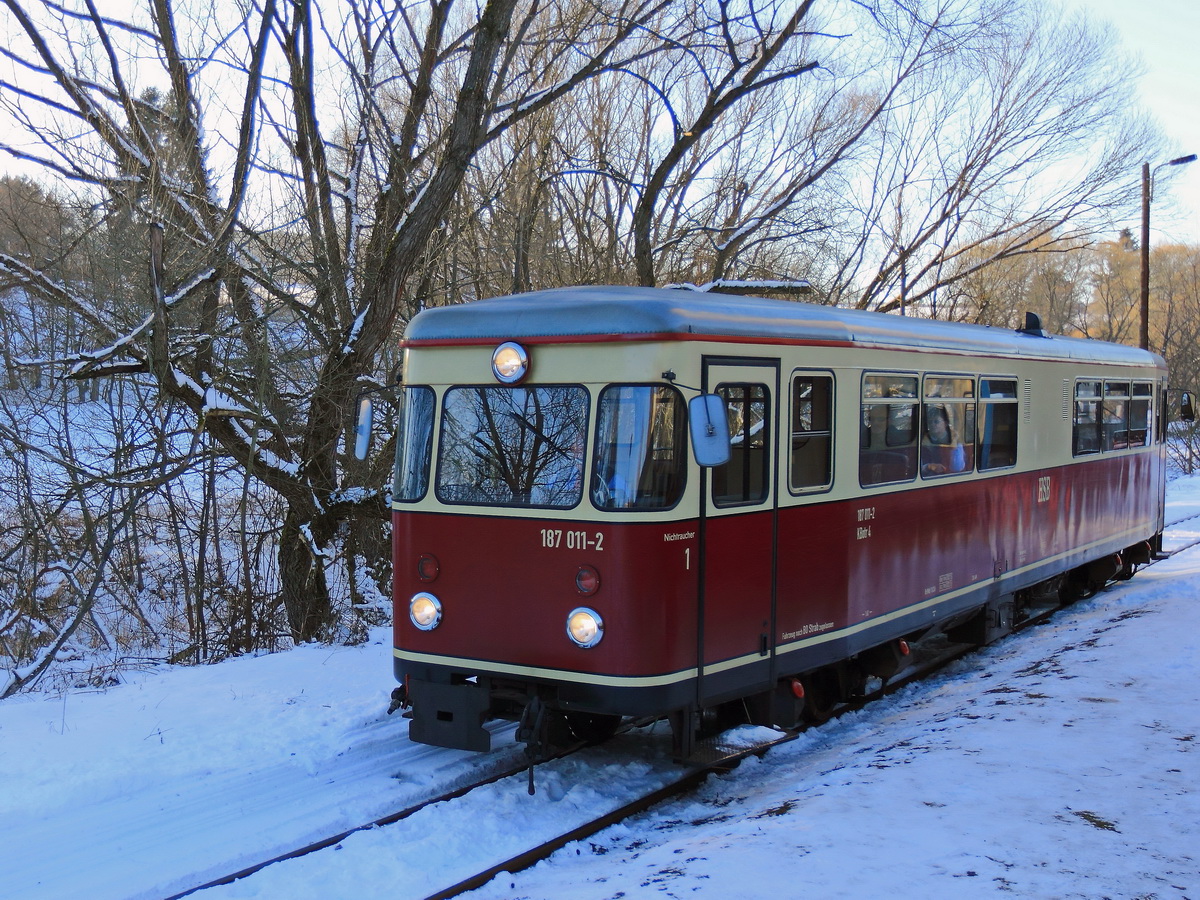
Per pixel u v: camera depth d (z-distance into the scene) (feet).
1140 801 16.84
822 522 23.93
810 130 60.85
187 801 20.44
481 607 21.42
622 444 20.08
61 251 41.81
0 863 17.63
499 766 22.91
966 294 76.95
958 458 30.04
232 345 41.55
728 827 18.02
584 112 61.31
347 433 44.06
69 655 40.60
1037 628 38.17
